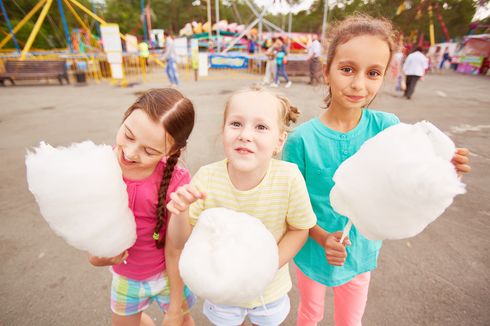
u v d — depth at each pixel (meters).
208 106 8.28
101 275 2.52
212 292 0.99
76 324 2.10
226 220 1.09
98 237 1.11
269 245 1.10
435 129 1.01
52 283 2.43
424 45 24.64
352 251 1.57
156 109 1.21
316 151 1.52
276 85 12.67
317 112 7.43
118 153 1.31
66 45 23.97
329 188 1.55
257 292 1.06
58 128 6.24
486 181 4.04
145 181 1.43
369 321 2.11
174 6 43.56
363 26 1.30
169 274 1.51
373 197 1.02
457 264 2.64
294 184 1.34
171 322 1.50
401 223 1.00
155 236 1.46
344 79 1.32
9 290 2.35
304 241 1.43
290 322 2.15
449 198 0.88
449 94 10.66
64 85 12.67
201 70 15.94
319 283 1.68
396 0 15.18
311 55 12.52
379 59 1.27
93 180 1.05
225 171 1.38
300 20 39.12
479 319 2.12
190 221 1.41
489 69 18.73
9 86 12.24
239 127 1.19
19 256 2.70
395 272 2.54
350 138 1.50
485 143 5.42
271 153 1.23
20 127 6.29
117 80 13.99
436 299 2.28
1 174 4.17
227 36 25.56
